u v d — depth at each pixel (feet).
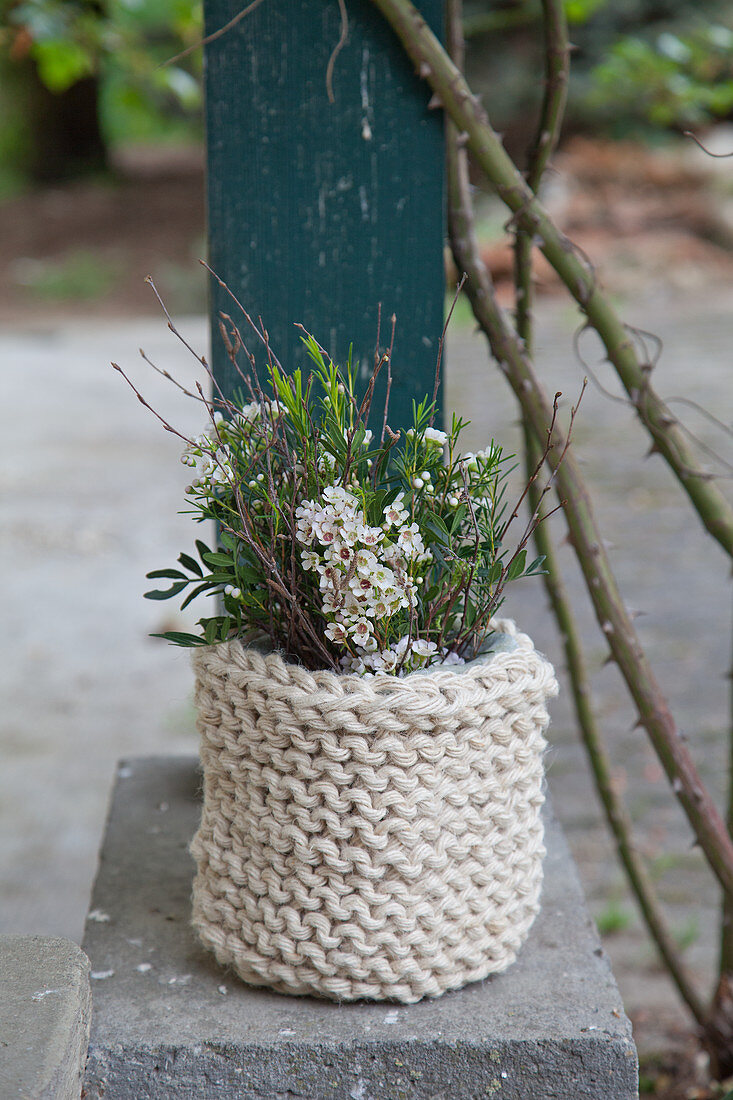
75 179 45.65
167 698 11.62
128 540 16.25
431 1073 3.52
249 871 3.65
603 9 28.76
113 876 4.61
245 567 3.63
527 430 5.04
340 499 3.36
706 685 11.02
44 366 28.19
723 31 8.83
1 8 9.56
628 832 5.71
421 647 3.62
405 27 4.21
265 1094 3.51
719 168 30.53
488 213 28.02
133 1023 3.60
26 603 14.08
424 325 4.54
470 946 3.68
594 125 32.24
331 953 3.57
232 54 4.33
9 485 18.66
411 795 3.46
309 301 4.51
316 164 4.41
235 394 4.50
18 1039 3.18
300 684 3.45
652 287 26.94
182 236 40.37
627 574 13.58
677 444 4.59
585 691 5.45
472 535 3.85
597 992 3.77
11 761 10.36
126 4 9.47
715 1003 5.87
